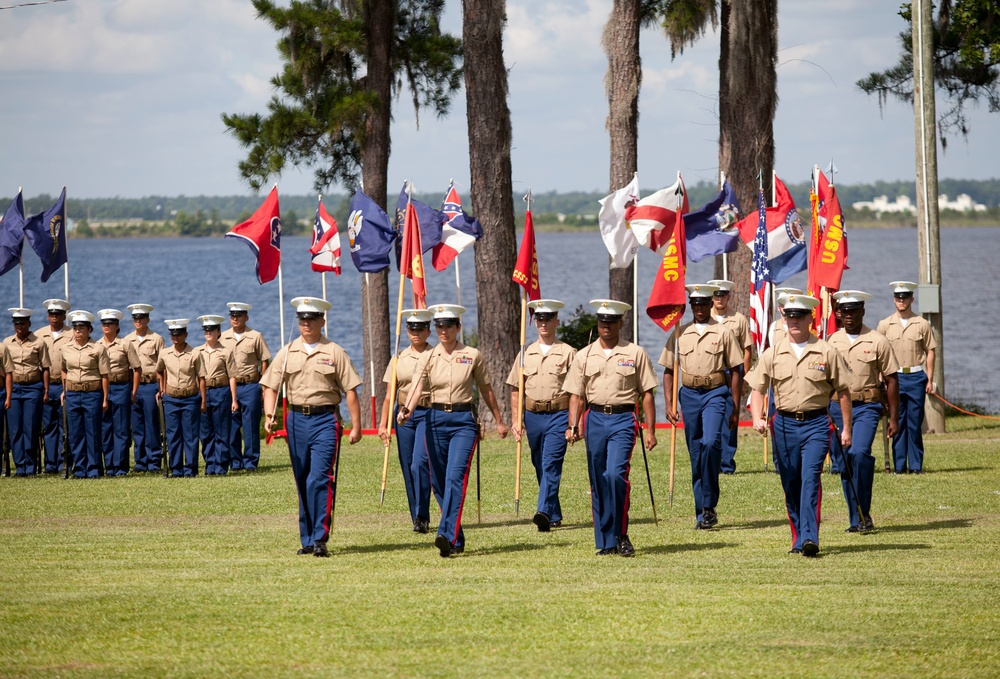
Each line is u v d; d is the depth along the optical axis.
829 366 24.69
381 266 39.88
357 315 145.00
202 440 40.09
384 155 56.38
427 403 26.55
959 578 21.88
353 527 28.62
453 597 20.66
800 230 41.47
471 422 25.81
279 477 38.78
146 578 22.52
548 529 27.83
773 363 24.92
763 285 40.28
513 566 23.55
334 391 25.44
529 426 29.36
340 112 54.50
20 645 17.72
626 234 36.31
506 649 17.45
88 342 39.88
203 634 18.30
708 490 28.14
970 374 90.94
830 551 24.80
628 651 17.30
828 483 35.03
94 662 16.88
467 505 32.19
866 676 16.03
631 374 24.91
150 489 35.81
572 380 25.47
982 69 60.03
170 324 39.69
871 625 18.52
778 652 17.12
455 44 61.38
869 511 27.39
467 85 50.88
